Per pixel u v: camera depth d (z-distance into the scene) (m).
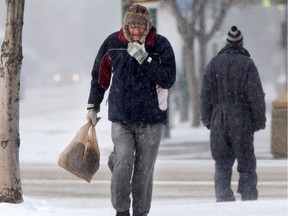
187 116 75.12
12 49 23.64
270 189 34.22
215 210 23.64
